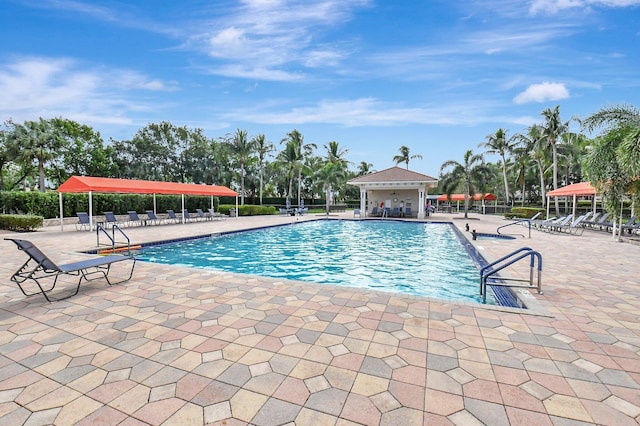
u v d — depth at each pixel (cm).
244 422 212
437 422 212
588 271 663
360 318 388
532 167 3962
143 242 1098
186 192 1948
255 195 4412
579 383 256
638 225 1354
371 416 217
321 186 3138
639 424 211
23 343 321
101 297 467
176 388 247
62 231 1423
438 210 4159
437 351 307
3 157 2842
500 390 247
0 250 898
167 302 445
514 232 1502
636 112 1015
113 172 3616
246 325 367
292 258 1005
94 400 233
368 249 1170
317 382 256
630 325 372
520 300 474
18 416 216
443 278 761
